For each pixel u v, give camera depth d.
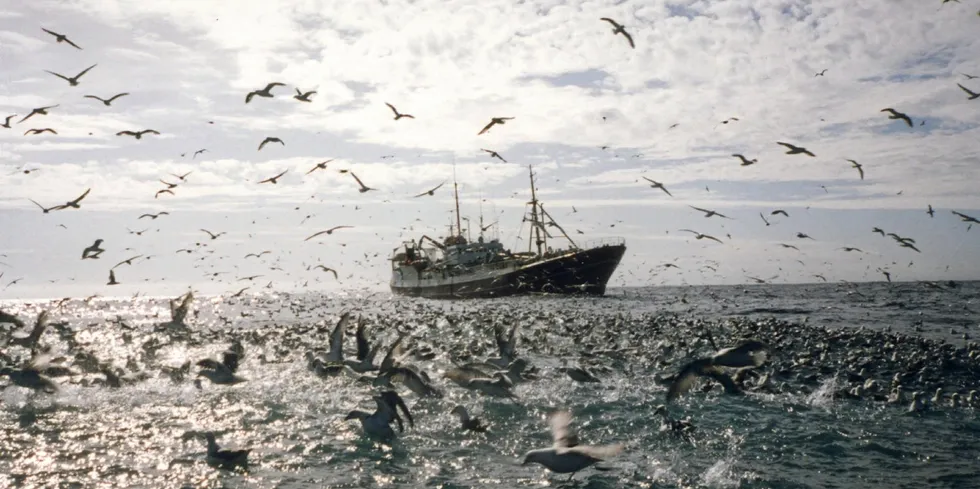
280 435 22.11
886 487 17.25
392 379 24.83
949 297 118.44
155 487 17.23
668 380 29.58
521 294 110.19
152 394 28.86
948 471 18.41
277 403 27.02
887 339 47.28
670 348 41.62
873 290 159.88
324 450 20.38
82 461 19.42
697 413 24.70
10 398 27.73
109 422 23.92
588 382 30.55
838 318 73.19
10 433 22.36
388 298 138.62
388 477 17.95
